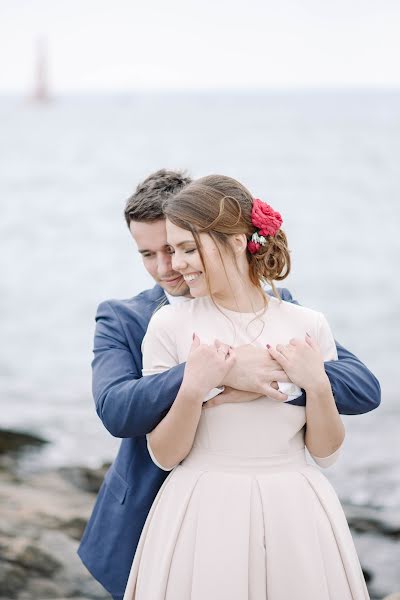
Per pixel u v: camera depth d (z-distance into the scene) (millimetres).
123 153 51375
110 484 2596
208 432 2260
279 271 2355
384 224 24016
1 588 3988
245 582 2146
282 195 30875
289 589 2156
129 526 2506
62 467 6121
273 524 2182
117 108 110250
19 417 8695
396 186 32406
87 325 14570
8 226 26125
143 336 2555
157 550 2250
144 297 2662
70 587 4055
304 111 89625
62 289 17531
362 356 11812
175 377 2217
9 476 6141
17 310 15617
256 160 44906
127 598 2344
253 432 2244
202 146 53094
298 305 2453
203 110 98062
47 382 10641
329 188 32531
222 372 2182
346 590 2219
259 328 2330
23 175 41594
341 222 24516
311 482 2268
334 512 2270
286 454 2277
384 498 6008
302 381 2217
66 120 87000
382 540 5023
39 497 5391
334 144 50562
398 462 6824
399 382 10188
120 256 21219
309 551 2182
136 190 2533
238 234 2268
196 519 2205
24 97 120625
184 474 2275
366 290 16250
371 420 8102
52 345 13039
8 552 4211
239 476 2221
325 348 2398
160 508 2295
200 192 2244
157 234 2447
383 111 84562
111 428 2297
